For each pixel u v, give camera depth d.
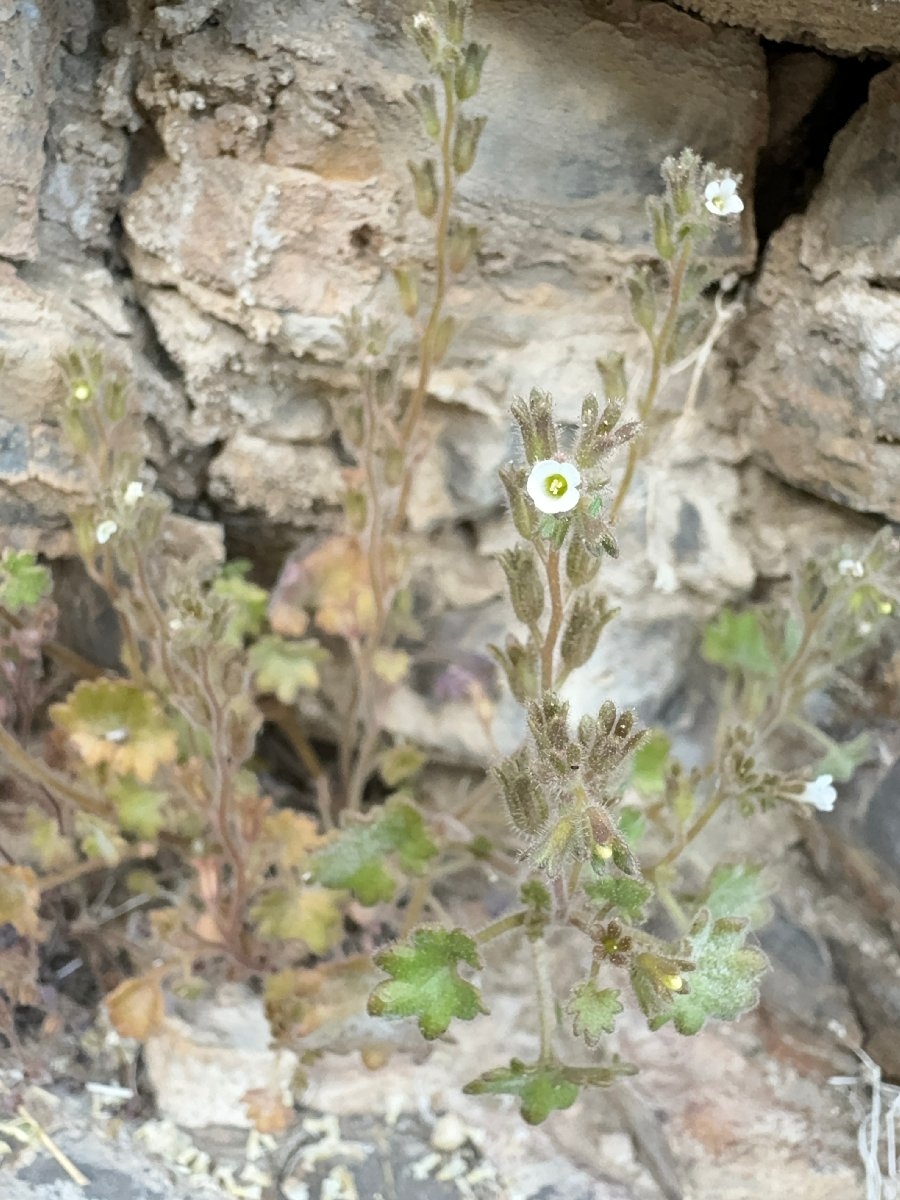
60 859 0.12
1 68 0.11
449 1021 0.09
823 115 0.12
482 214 0.12
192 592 0.10
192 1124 0.12
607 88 0.12
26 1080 0.12
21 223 0.12
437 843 0.12
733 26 0.12
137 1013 0.11
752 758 0.10
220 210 0.12
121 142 0.12
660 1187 0.12
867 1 0.10
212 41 0.12
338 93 0.12
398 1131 0.12
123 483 0.11
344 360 0.12
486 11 0.11
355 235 0.12
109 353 0.12
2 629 0.12
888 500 0.12
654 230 0.10
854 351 0.12
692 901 0.12
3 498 0.12
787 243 0.12
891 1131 0.12
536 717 0.08
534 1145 0.12
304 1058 0.12
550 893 0.10
